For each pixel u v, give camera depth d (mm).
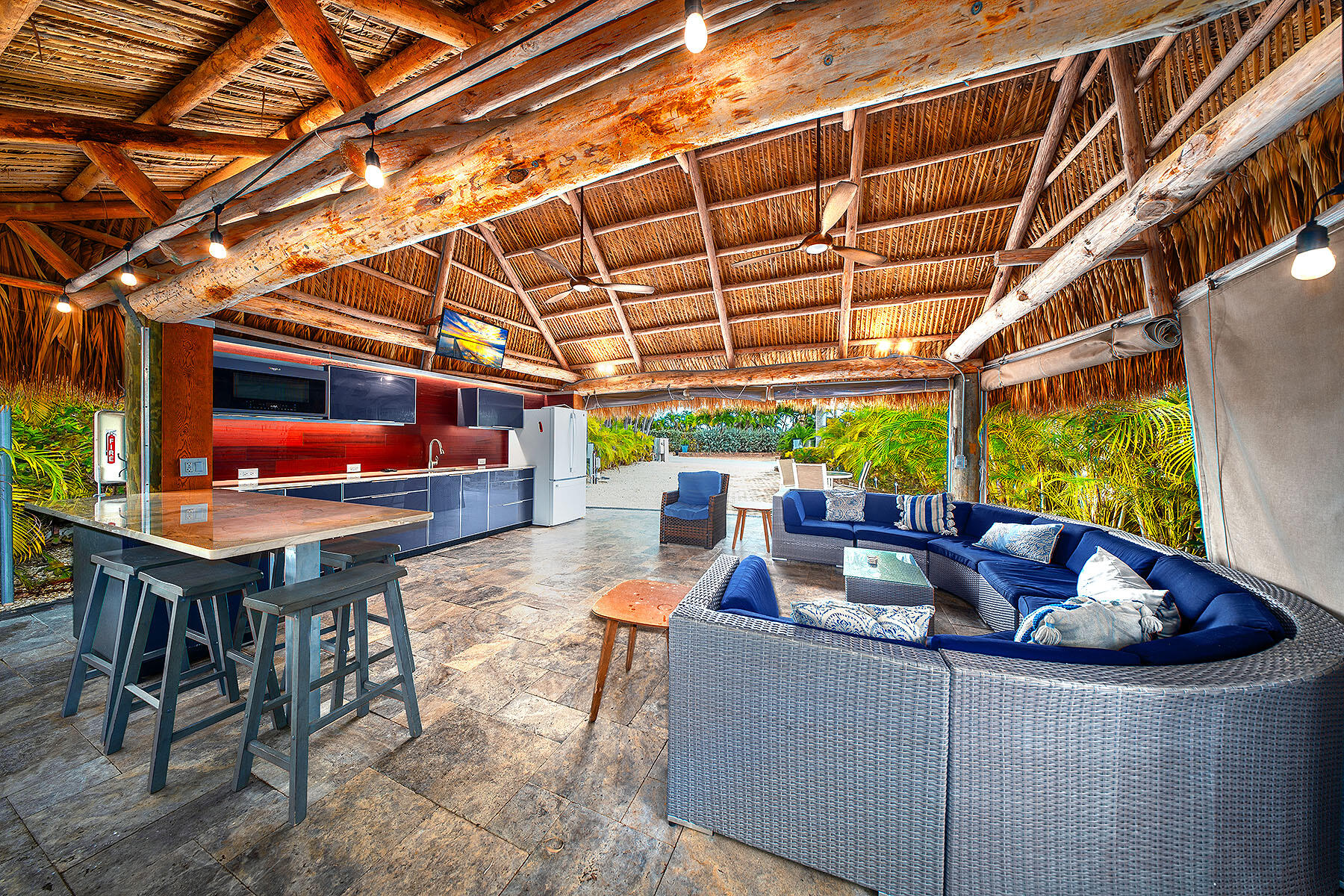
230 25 2285
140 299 3521
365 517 2578
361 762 2045
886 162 4703
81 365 3885
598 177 2084
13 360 3602
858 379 6996
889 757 1434
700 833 1706
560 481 7871
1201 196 2799
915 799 1412
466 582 4645
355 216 2469
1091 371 4340
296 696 1745
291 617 1787
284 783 1923
